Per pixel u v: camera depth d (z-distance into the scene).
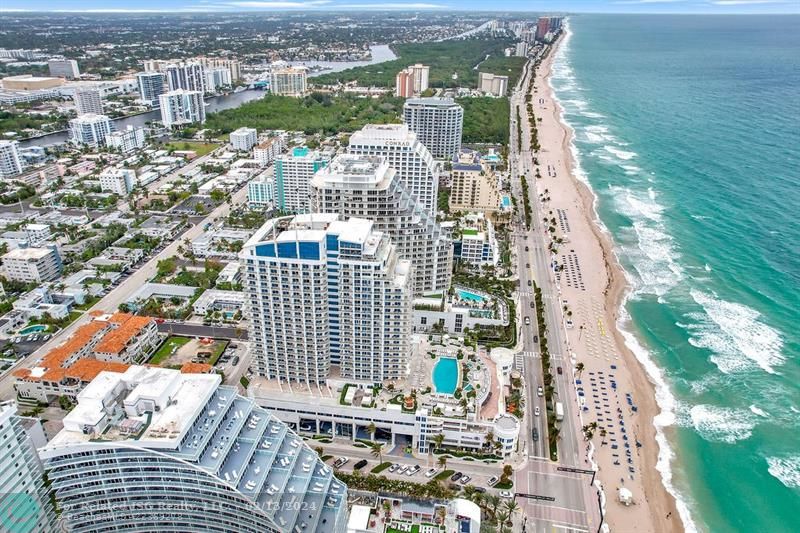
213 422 145.62
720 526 193.50
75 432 137.00
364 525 176.12
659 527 190.62
